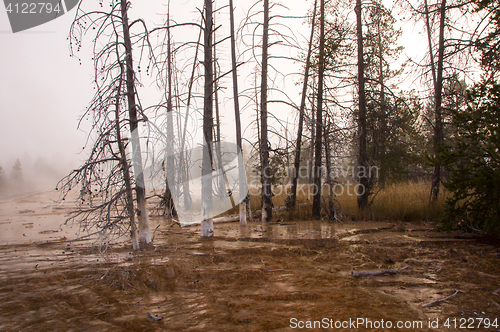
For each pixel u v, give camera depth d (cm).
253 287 583
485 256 719
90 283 608
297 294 538
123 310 496
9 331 432
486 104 870
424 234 951
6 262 739
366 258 745
